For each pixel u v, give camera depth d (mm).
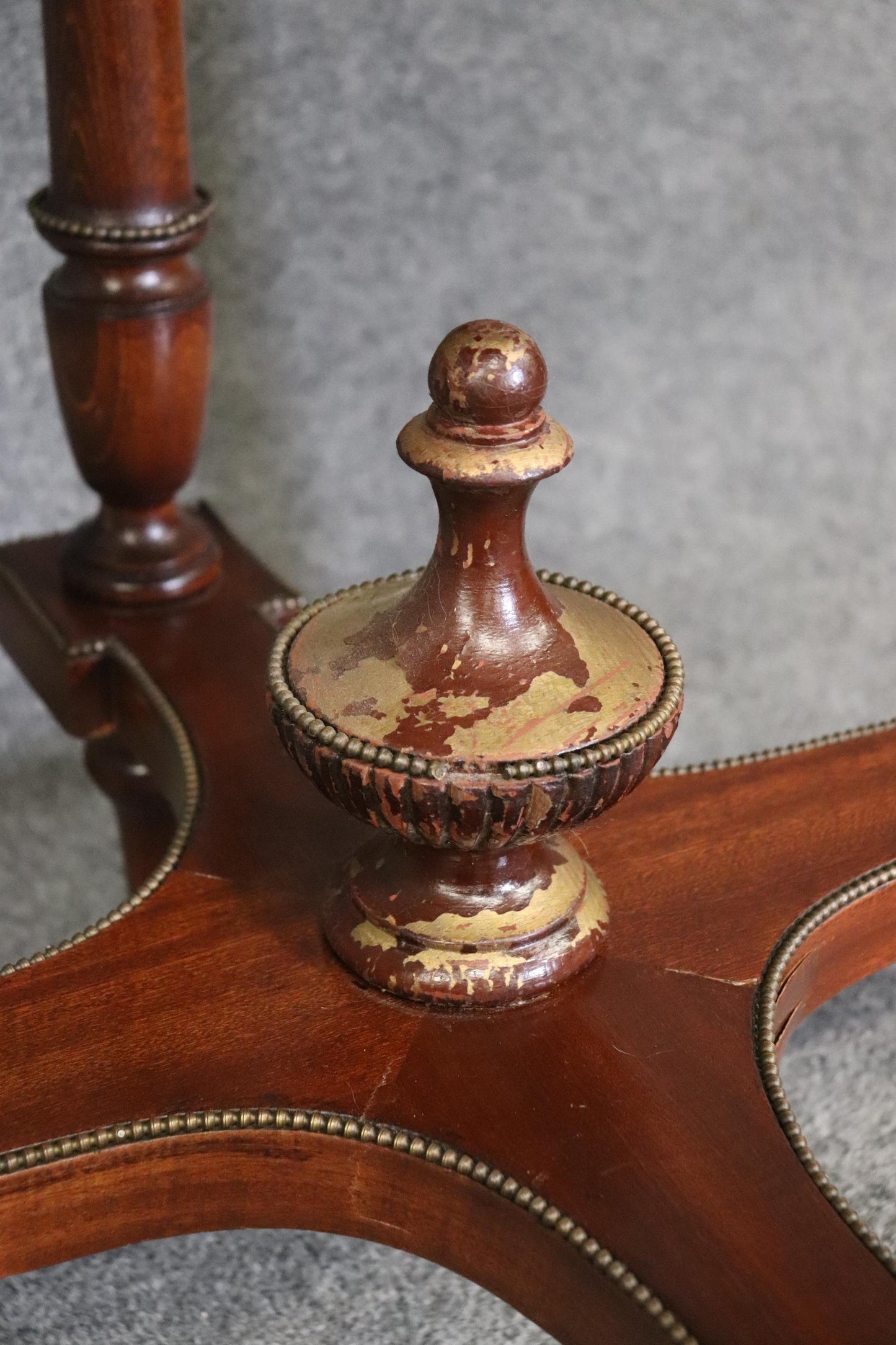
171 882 759
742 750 1199
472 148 1167
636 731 651
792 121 1223
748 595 1312
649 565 1312
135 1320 771
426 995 697
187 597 937
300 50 1098
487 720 647
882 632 1288
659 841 774
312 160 1133
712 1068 683
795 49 1196
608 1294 626
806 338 1310
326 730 651
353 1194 676
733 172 1230
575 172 1197
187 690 878
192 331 895
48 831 1192
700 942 729
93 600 931
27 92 1055
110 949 729
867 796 799
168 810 1000
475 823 649
